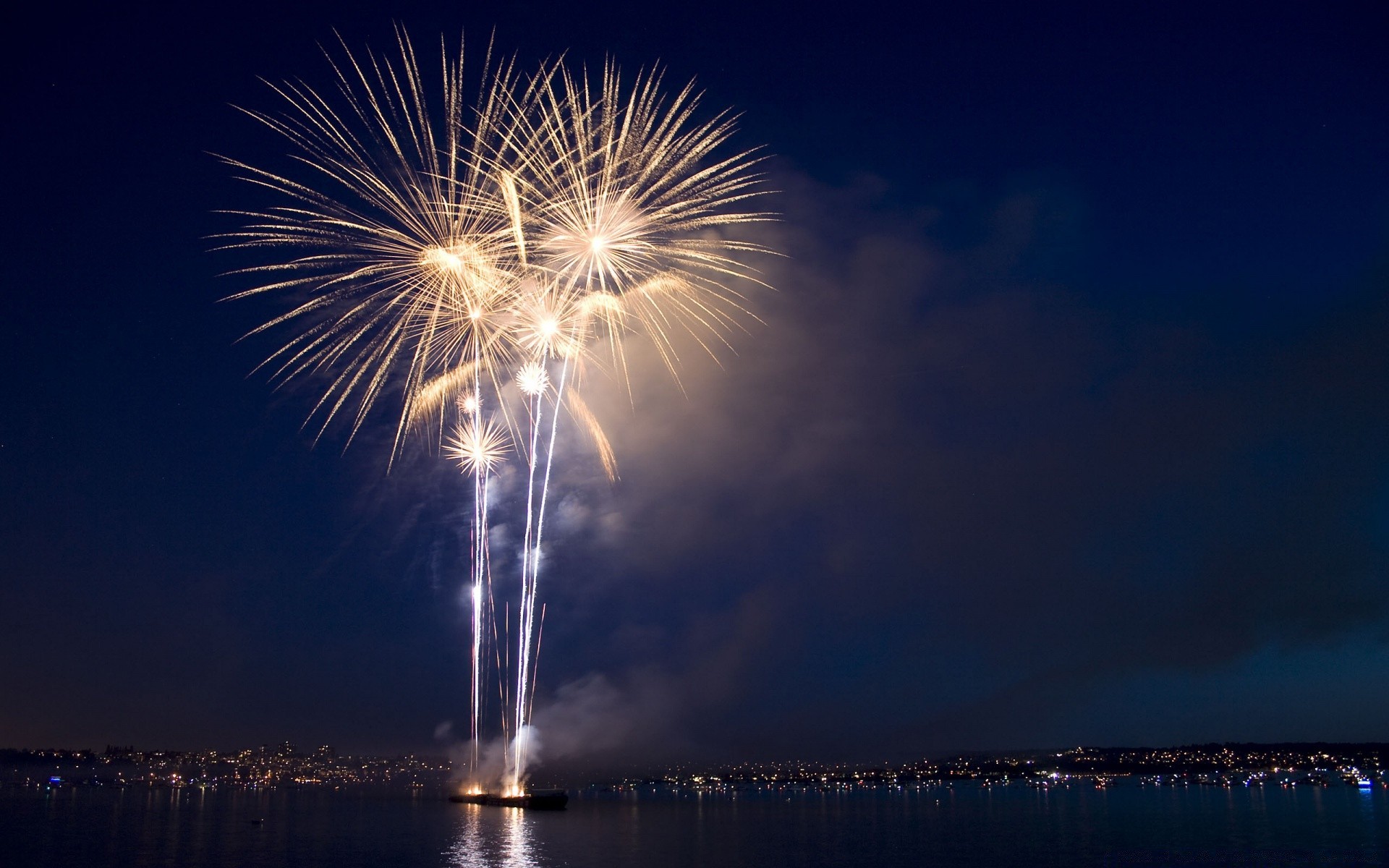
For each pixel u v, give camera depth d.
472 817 140.50
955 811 173.75
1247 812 153.25
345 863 77.62
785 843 98.31
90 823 123.69
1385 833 109.00
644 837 105.25
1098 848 93.12
